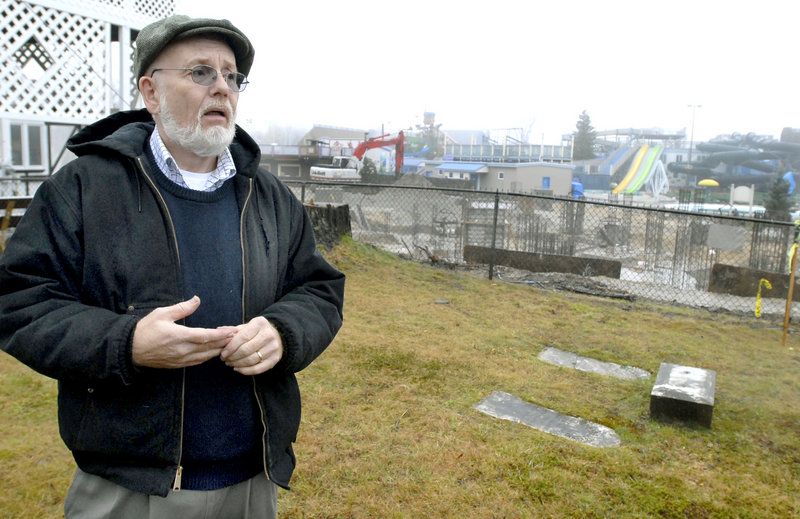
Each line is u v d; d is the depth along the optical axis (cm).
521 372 451
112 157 138
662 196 6894
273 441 149
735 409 398
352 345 482
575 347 530
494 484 290
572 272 1021
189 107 140
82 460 138
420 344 498
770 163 8612
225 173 151
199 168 150
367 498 274
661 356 514
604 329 590
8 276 126
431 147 10575
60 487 269
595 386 431
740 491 295
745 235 1183
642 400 408
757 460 329
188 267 140
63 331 121
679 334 586
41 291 126
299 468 296
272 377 152
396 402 381
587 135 9625
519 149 7500
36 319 124
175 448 135
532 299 700
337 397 383
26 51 904
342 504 269
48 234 130
